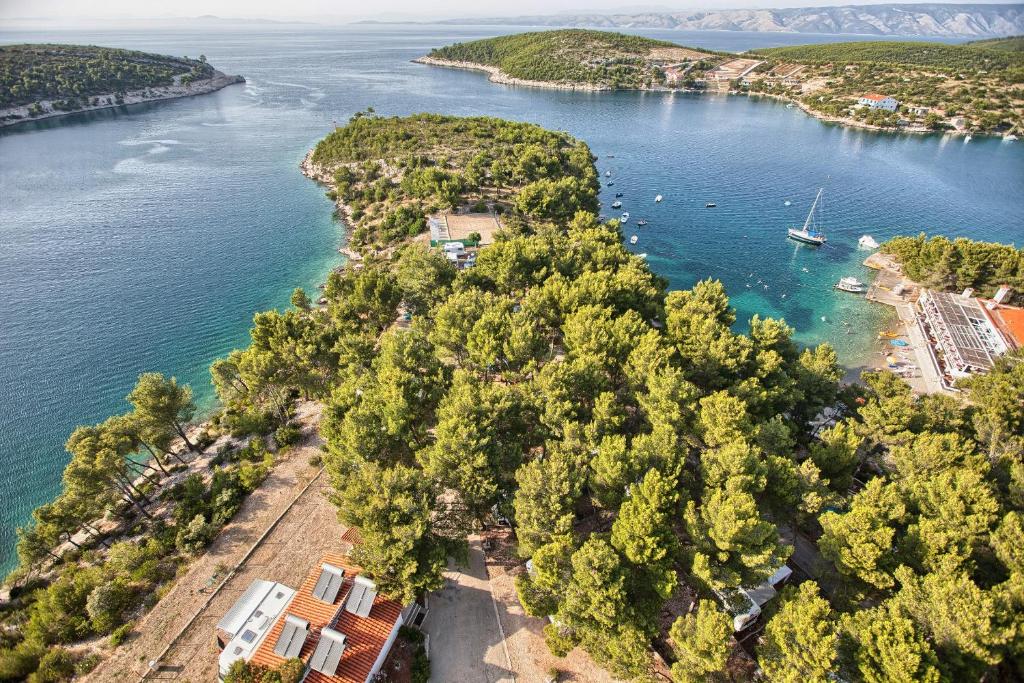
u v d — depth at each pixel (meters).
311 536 59.66
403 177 175.88
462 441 55.12
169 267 138.62
